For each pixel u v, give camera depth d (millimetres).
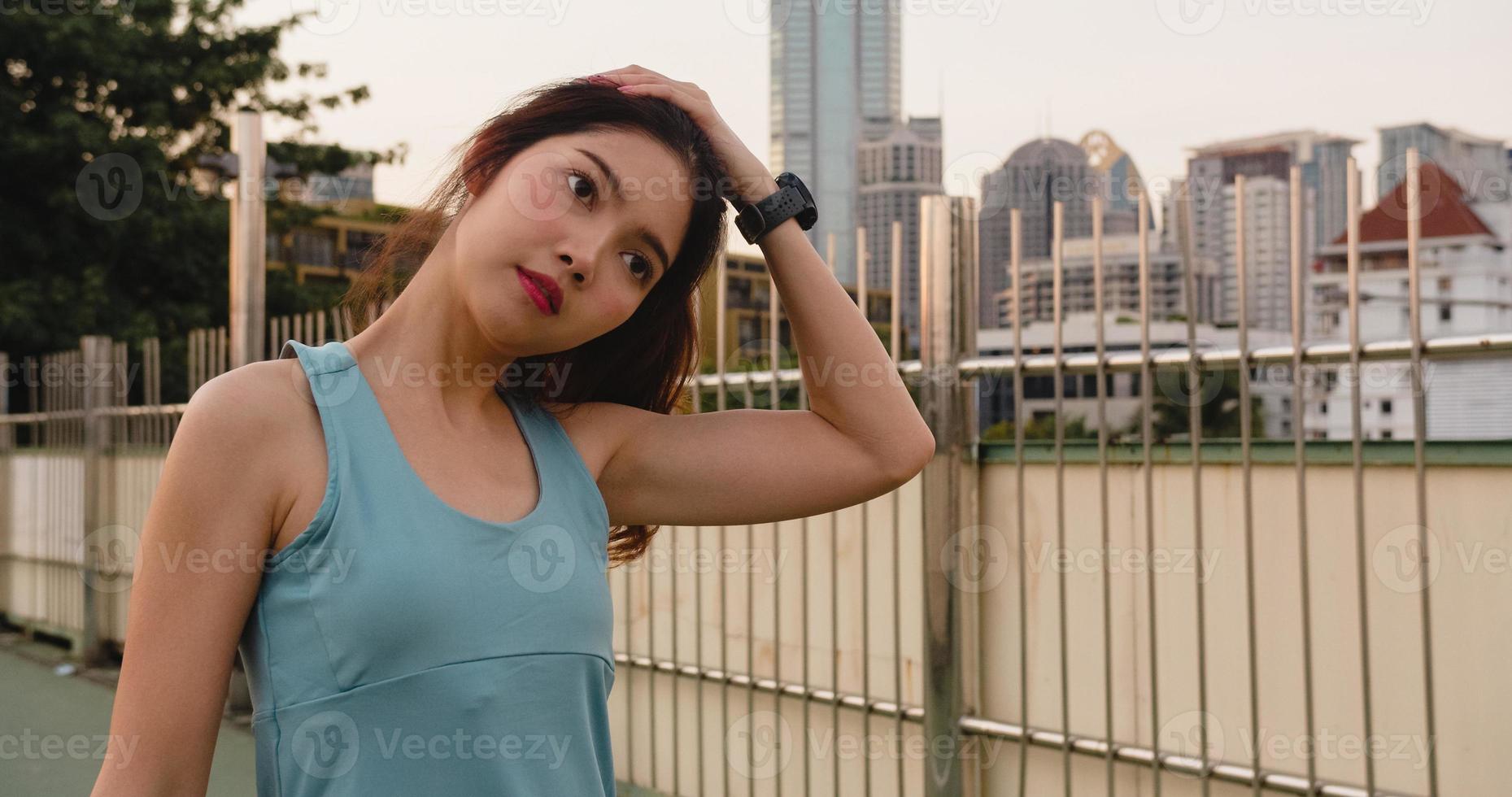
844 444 1146
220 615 826
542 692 898
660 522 1153
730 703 3287
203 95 14359
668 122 982
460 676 853
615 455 1119
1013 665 2715
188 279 14250
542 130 951
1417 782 2148
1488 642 2072
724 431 1147
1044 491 2666
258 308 4262
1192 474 2436
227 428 830
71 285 13242
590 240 893
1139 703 2508
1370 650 2215
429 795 847
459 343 948
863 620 2898
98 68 13797
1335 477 2256
